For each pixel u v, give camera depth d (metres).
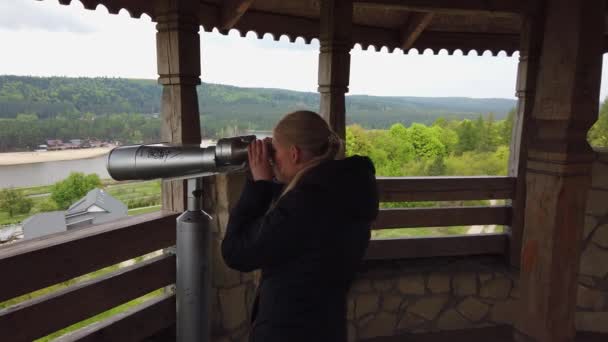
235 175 2.54
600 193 3.10
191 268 0.95
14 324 1.72
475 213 3.43
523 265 2.45
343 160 1.01
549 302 2.31
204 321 0.98
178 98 2.29
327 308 0.98
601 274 3.16
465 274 3.26
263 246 0.93
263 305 1.01
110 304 2.10
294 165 1.02
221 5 2.98
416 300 3.22
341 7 2.81
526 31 3.14
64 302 1.89
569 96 2.07
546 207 2.26
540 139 2.28
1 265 1.61
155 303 2.36
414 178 3.30
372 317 3.15
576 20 2.01
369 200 1.00
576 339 3.13
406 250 3.43
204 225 0.95
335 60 2.85
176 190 2.39
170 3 2.21
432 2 2.96
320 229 0.92
